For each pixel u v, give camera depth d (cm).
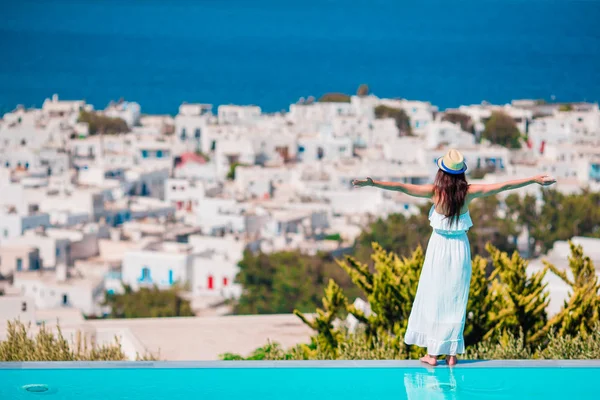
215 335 1575
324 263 6625
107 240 8394
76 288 6862
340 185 11075
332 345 1032
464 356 933
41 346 1076
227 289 7081
